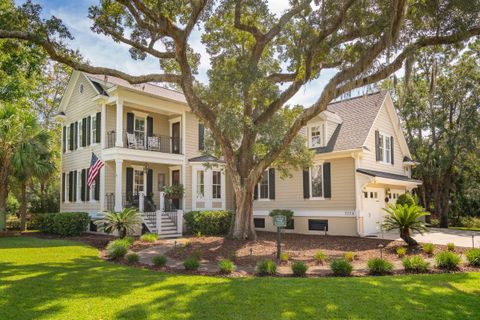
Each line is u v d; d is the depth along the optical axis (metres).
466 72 21.88
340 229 17.19
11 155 18.73
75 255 11.43
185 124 20.86
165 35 12.75
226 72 12.60
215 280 7.47
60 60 12.30
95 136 19.38
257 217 20.80
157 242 14.09
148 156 18.58
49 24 11.52
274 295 6.18
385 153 19.73
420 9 10.23
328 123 18.41
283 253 11.35
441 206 24.53
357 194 16.62
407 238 12.34
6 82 19.77
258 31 13.36
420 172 24.61
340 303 5.76
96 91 19.03
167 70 15.67
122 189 19.16
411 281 7.27
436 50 12.58
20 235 18.19
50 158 21.80
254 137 14.26
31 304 5.73
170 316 5.16
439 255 9.06
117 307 5.56
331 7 10.67
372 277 7.89
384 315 5.24
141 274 8.16
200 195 20.52
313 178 18.55
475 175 26.20
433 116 23.58
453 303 5.79
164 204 19.67
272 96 12.78
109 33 13.41
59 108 23.44
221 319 5.05
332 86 11.58
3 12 12.48
